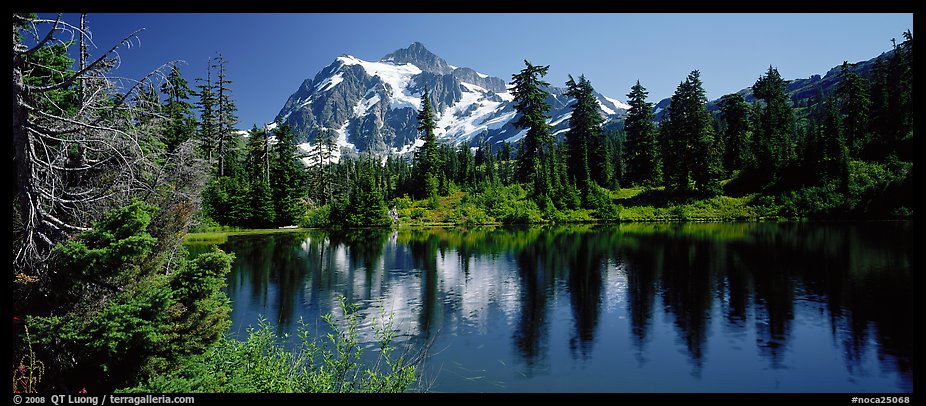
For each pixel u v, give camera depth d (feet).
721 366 39.52
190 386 20.38
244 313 56.59
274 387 25.38
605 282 74.49
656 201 231.91
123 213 23.80
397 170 435.94
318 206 291.79
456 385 35.35
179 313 23.82
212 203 189.57
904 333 46.65
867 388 34.88
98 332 21.01
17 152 26.20
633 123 284.61
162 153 41.81
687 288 68.59
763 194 215.72
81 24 32.17
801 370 38.42
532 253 112.57
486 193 257.14
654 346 44.55
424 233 185.16
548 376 37.40
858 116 237.86
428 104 291.99
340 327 50.39
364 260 103.81
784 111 272.10
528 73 272.92
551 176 256.93
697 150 230.07
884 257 90.38
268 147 246.68
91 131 35.47
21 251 26.07
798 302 59.06
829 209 186.29
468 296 66.33
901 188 178.09
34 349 21.25
